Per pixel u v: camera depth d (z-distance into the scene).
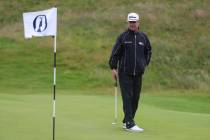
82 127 18.80
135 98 18.70
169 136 17.38
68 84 48.06
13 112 22.36
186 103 39.44
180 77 52.50
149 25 64.81
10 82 47.53
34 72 50.81
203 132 18.38
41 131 17.55
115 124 19.73
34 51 56.38
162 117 22.72
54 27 16.27
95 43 59.19
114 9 70.12
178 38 62.34
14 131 17.42
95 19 66.50
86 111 23.89
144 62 18.45
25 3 76.94
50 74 50.41
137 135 17.38
